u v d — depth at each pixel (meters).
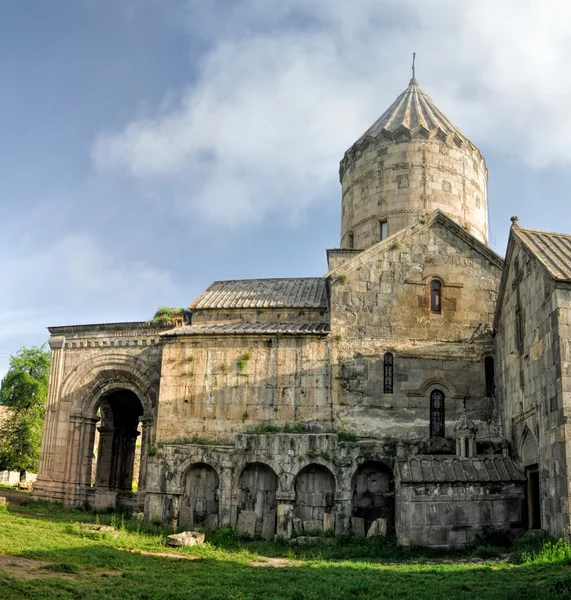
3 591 13.73
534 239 25.56
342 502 27.83
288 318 34.09
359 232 36.59
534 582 16.42
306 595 15.25
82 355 36.66
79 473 35.41
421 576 18.11
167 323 35.38
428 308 31.25
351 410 29.95
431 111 38.66
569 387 20.81
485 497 24.47
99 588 14.91
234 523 28.38
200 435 30.55
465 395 30.28
